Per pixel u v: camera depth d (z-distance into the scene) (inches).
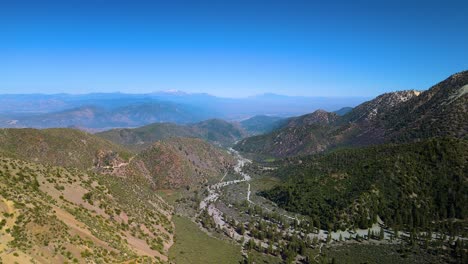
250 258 4953.3
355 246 5595.5
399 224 6210.6
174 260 4552.2
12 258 2628.0
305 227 6427.2
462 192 6614.2
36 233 3036.4
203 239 5836.6
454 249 5187.0
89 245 3363.7
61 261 2938.0
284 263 5049.2
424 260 4987.7
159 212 6594.5
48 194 4215.1
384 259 5059.1
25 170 4399.6
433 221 6250.0
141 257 3868.1
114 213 4948.3
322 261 4817.9
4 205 3110.2
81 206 4483.3
